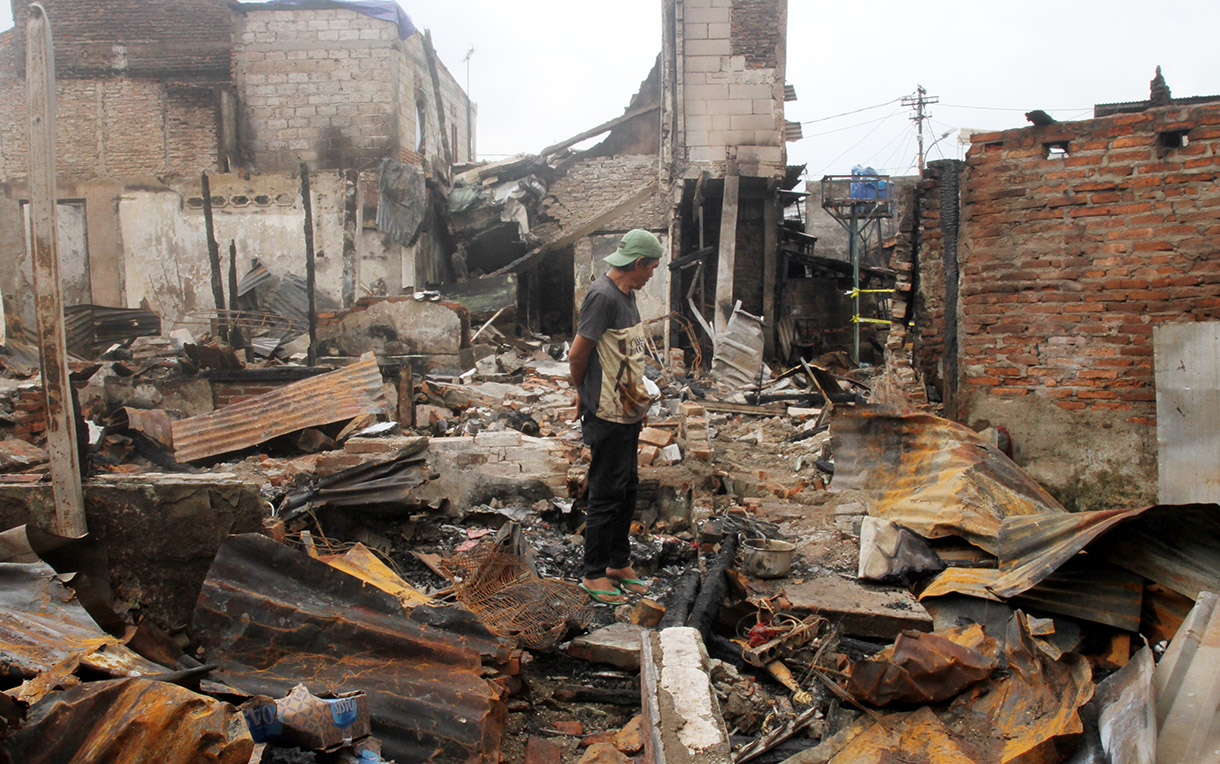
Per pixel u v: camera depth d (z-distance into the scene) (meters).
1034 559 3.85
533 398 10.54
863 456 5.39
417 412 8.97
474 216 18.94
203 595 2.96
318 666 2.92
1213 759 2.21
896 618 3.78
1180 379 5.56
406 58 17.70
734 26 16.67
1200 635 2.68
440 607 3.26
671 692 2.76
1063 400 6.11
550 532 5.37
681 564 4.91
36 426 8.09
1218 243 5.66
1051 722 2.63
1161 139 5.74
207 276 15.79
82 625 2.62
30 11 2.97
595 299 3.87
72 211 15.82
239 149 17.11
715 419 10.43
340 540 4.90
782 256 19.33
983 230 6.26
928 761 2.62
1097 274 5.96
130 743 1.89
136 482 3.38
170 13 18.23
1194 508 3.49
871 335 23.17
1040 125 6.01
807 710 3.10
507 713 3.12
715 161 16.86
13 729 1.84
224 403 9.09
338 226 15.80
